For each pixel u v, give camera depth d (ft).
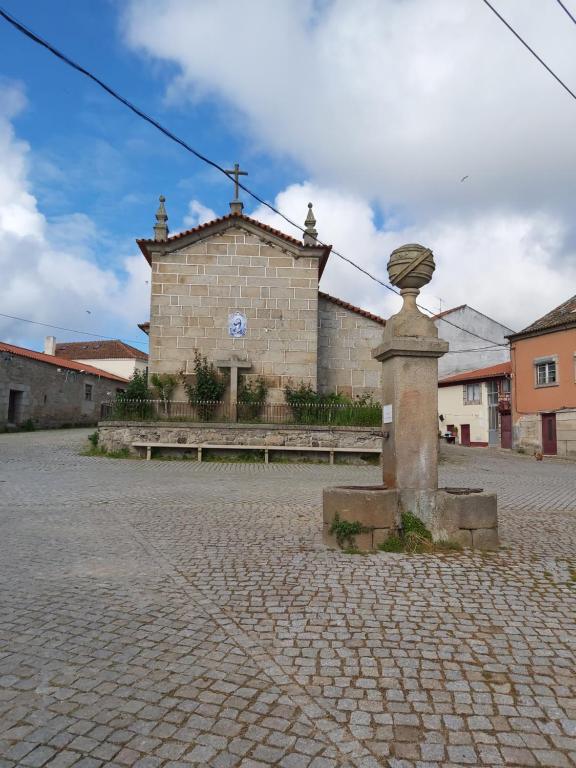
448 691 10.13
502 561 18.49
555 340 83.71
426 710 9.48
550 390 84.17
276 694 9.97
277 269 63.82
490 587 15.90
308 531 23.11
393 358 21.08
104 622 13.28
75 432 93.40
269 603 14.57
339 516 20.26
